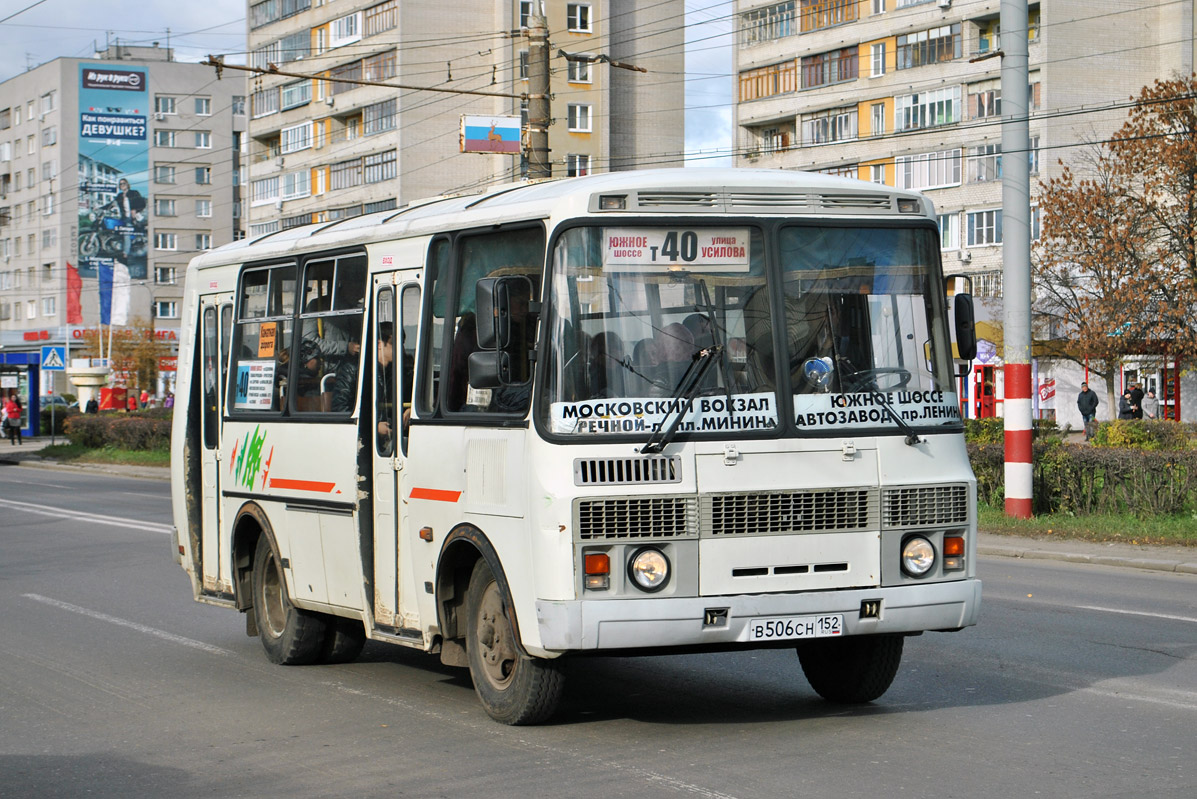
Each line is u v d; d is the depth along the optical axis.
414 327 8.47
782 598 7.12
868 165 64.56
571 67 71.50
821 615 7.19
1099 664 9.62
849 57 65.12
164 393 77.50
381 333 8.81
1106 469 19.19
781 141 69.50
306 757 7.25
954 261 60.28
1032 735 7.41
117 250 105.50
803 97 67.38
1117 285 42.94
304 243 9.87
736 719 7.91
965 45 60.00
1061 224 44.47
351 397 9.08
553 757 7.03
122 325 87.31
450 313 8.06
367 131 76.50
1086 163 54.31
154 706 8.68
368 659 10.46
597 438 7.01
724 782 6.46
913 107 62.28
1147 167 42.34
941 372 7.70
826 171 66.38
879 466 7.40
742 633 7.06
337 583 9.25
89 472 39.09
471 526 7.71
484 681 7.83
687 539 7.03
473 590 7.87
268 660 10.33
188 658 10.47
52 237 106.31
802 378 7.36
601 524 6.95
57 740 7.78
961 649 10.26
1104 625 11.41
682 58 75.75
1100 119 58.16
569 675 9.41
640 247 7.25
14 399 52.12
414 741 7.51
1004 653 10.07
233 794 6.55
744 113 70.56
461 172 74.81
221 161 109.50
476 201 8.34
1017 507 19.34
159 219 107.38
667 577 7.00
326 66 78.88
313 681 9.48
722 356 7.24
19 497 28.64
